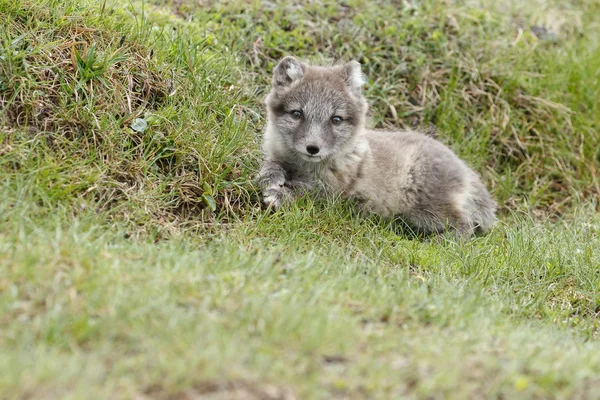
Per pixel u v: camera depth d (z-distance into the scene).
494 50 16.50
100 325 6.75
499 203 14.70
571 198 15.09
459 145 15.03
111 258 8.23
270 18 15.82
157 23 13.85
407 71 15.57
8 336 6.57
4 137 10.14
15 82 10.66
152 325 6.91
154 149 11.21
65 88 10.88
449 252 11.41
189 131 11.52
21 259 7.69
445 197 12.79
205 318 7.09
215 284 7.89
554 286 11.02
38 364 6.10
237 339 6.78
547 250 11.89
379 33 15.91
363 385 6.45
